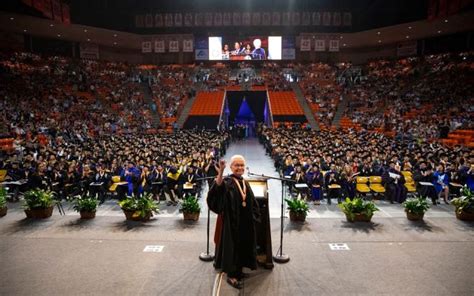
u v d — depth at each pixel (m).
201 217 10.14
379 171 14.04
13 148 19.70
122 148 19.38
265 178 7.09
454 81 33.47
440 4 29.55
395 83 38.31
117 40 42.09
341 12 40.88
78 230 8.72
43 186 13.02
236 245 5.68
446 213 10.69
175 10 41.50
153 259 6.96
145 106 37.91
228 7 41.41
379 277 6.21
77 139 25.73
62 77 36.44
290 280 6.08
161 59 47.31
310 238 8.16
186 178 12.67
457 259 6.97
